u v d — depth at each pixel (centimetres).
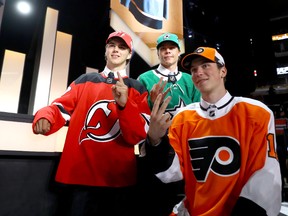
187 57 147
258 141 126
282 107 773
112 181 142
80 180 140
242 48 739
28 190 163
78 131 149
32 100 384
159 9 305
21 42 480
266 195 114
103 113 152
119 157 146
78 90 164
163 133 119
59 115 146
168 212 180
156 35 296
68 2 434
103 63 471
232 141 130
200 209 125
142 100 162
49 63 390
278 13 710
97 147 145
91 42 470
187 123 146
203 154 133
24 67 438
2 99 389
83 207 137
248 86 756
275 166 120
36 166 168
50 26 402
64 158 145
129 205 156
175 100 214
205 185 128
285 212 358
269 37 755
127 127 135
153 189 175
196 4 640
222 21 689
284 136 535
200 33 677
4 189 156
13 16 429
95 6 440
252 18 699
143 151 130
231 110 138
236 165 126
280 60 809
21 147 163
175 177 128
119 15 284
